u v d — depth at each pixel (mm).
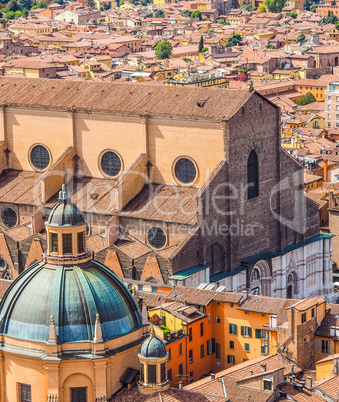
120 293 197875
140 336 196875
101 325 191875
